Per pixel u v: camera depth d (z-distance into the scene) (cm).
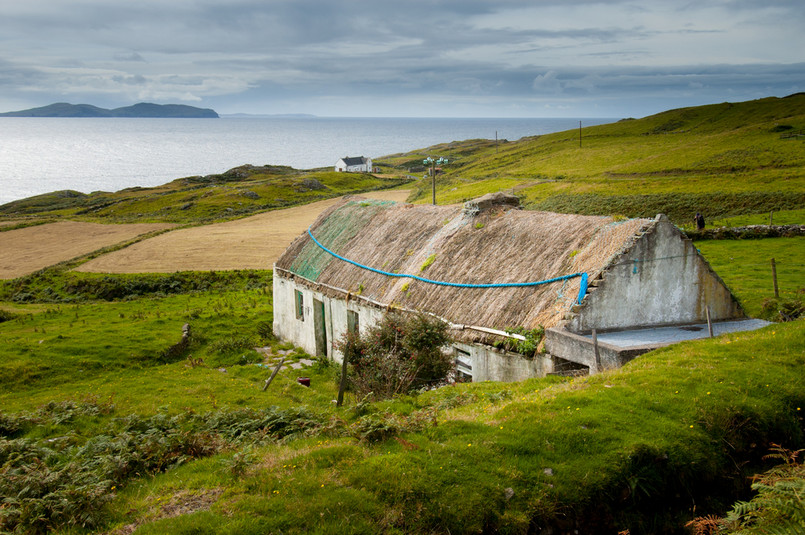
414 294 2022
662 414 985
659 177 7969
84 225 8456
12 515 834
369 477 845
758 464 955
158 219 8994
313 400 1805
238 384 2081
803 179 6375
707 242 3688
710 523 777
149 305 3925
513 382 1436
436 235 2264
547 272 1700
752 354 1228
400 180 14175
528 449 898
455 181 11350
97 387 2075
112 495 883
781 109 12975
